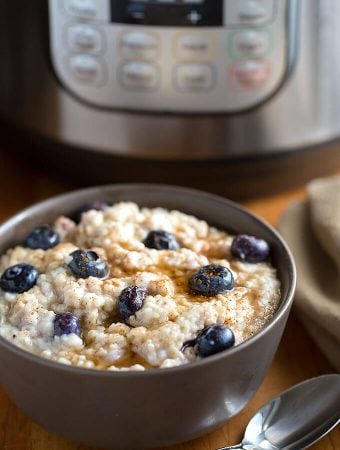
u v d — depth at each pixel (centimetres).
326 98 54
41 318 40
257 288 42
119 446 40
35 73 54
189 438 40
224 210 47
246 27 51
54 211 47
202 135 54
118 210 47
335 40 52
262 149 54
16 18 53
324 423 41
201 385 37
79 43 52
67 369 36
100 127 54
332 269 50
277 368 46
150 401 37
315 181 55
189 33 51
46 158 58
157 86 52
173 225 46
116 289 41
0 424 43
